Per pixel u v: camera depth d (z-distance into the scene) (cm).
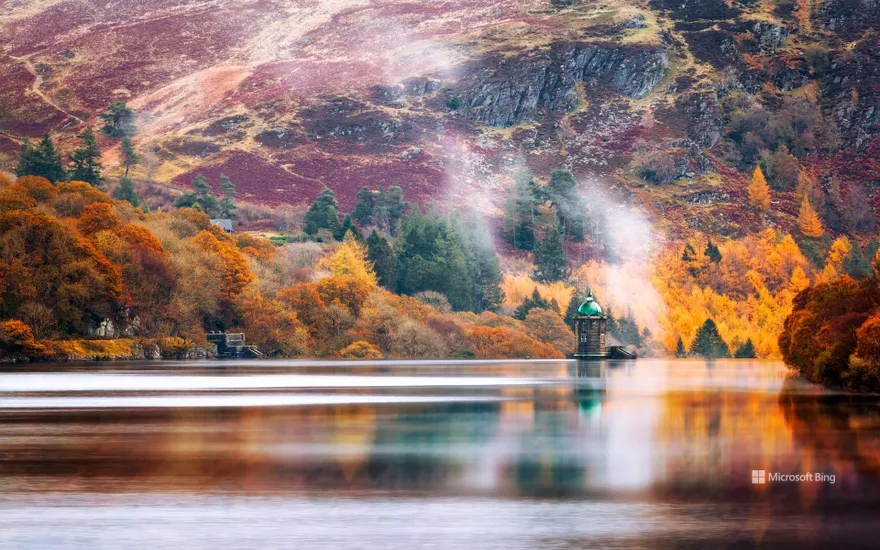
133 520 5434
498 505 5825
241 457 7312
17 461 7100
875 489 6291
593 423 9431
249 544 4972
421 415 10112
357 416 10025
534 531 5238
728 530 5266
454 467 6938
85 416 9962
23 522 5384
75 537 5088
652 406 11250
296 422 9444
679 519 5509
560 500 5959
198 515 5550
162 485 6312
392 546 4944
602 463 7106
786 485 6366
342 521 5434
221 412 10406
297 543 4994
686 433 8706
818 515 5594
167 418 9781
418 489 6234
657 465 7031
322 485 6338
